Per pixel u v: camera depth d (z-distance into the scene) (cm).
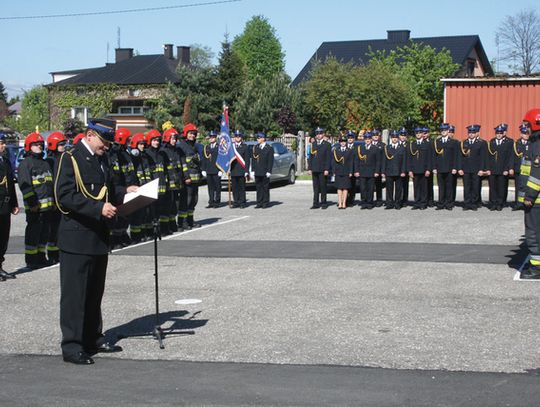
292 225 1666
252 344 745
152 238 1513
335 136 3806
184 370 665
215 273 1130
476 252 1259
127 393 603
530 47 6544
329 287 1009
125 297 981
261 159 2027
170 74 6188
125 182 1370
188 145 1634
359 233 1514
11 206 1159
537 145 1027
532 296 936
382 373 643
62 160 699
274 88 4584
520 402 564
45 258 1268
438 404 562
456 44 5741
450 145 1875
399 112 3862
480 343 732
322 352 712
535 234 1034
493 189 1864
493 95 2634
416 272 1098
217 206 2075
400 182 1936
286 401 575
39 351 743
